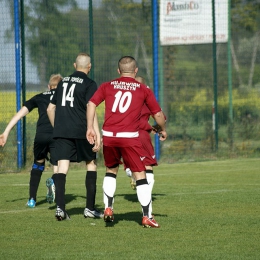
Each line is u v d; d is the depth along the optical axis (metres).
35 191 32.44
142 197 25.25
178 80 68.69
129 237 23.47
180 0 69.19
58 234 24.19
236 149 66.06
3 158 54.28
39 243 22.45
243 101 70.81
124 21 62.81
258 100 71.31
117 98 24.91
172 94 68.06
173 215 28.88
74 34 58.41
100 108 60.91
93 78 59.56
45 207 32.22
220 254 20.42
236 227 25.56
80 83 27.77
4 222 27.11
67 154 27.50
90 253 20.62
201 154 64.12
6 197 36.50
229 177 47.59
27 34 55.44
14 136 54.69
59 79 32.78
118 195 37.50
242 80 72.50
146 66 66.31
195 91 68.88
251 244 22.09
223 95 70.00
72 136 27.28
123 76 25.38
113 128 24.84
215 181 44.88
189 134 65.44
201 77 69.81
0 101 54.62
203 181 44.94
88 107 25.20
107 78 60.62
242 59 73.12
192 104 67.75
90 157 27.84
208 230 24.88
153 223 25.39
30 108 31.91
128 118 24.78
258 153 66.94
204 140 64.88
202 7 69.19
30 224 26.55
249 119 68.88
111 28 61.31
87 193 28.34
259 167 55.72
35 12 56.06
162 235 23.84
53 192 32.66
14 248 21.58
